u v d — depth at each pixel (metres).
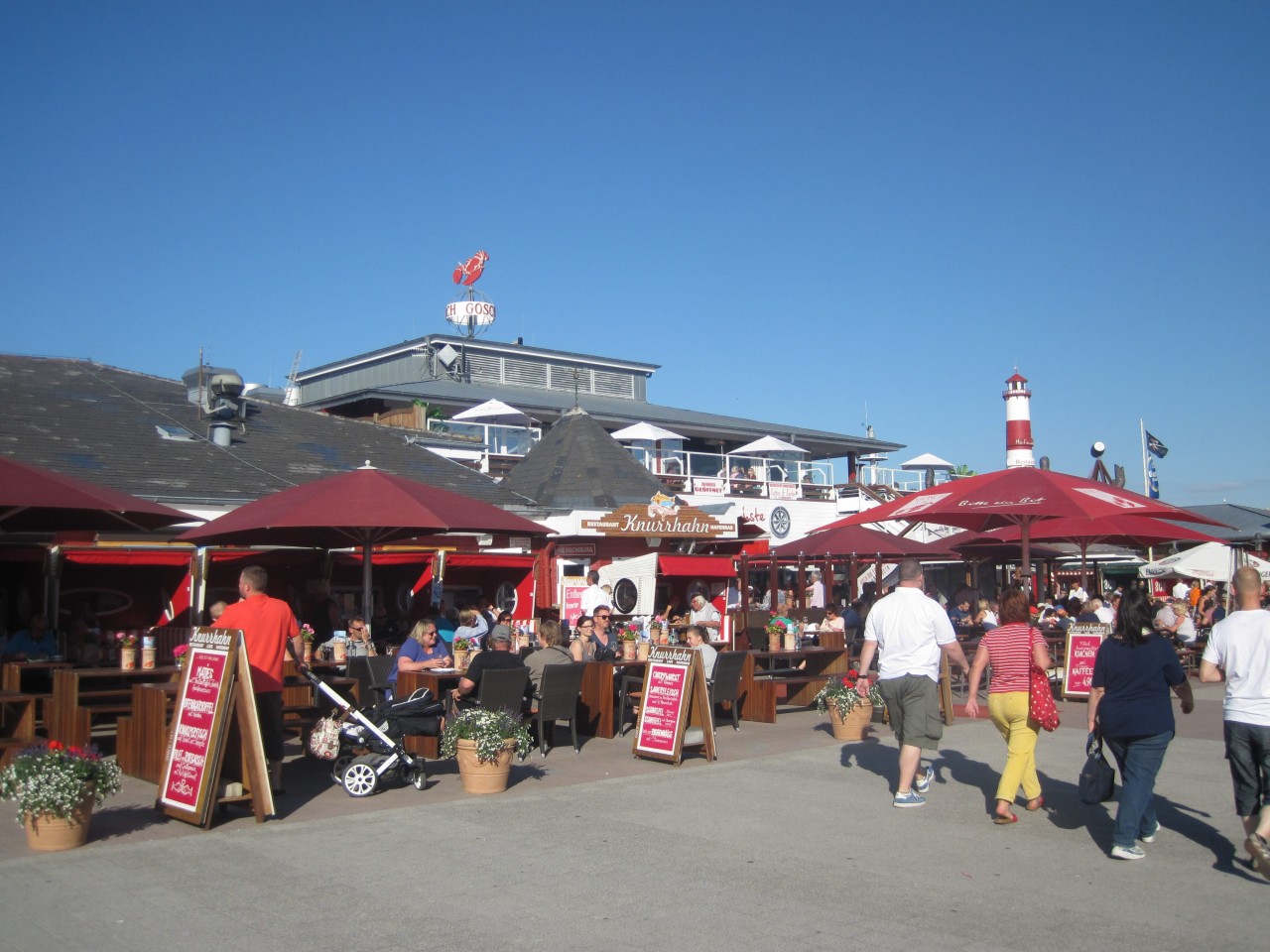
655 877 6.69
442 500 12.12
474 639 14.60
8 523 12.00
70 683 10.22
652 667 11.20
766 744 12.14
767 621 19.16
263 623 8.75
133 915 5.87
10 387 19.48
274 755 8.87
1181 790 9.32
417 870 6.81
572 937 5.60
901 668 8.70
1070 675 16.62
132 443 18.22
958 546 23.36
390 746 9.28
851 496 37.56
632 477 24.08
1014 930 5.74
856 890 6.45
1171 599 24.36
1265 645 6.92
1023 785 8.48
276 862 6.97
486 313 41.88
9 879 6.53
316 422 22.75
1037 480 14.60
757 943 5.53
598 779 9.94
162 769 8.73
